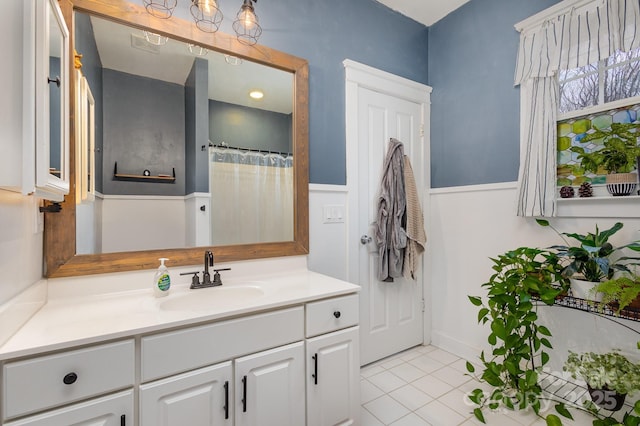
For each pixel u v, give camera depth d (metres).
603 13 1.67
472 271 2.31
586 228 1.74
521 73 2.00
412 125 2.54
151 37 1.50
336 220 2.10
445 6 2.42
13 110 0.76
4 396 0.79
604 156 1.66
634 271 1.55
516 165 2.07
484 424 1.60
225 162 1.68
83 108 1.34
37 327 0.97
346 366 1.44
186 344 1.05
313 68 2.01
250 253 1.72
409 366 2.23
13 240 0.94
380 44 2.36
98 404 0.91
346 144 2.15
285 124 1.87
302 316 1.33
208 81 1.64
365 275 2.26
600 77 1.73
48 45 0.87
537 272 1.69
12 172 0.75
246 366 1.17
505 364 1.76
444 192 2.51
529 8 2.01
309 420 1.33
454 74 2.47
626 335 1.53
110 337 0.92
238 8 1.71
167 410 1.01
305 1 1.98
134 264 1.41
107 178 1.39
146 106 1.48
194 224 1.58
